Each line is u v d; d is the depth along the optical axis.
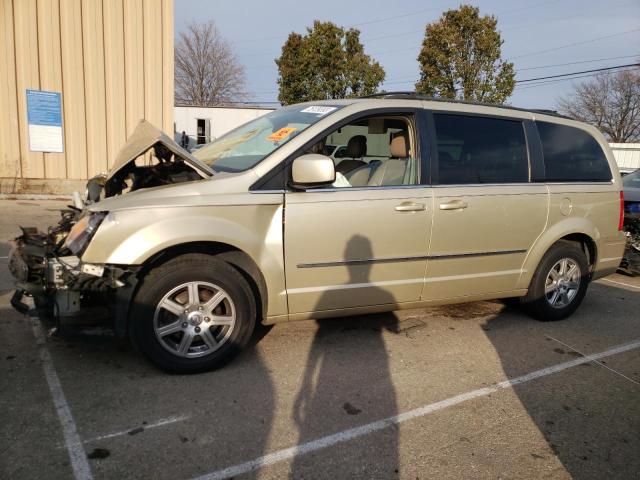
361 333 4.43
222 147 4.26
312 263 3.69
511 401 3.42
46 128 11.30
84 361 3.58
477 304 5.46
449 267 4.23
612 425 3.19
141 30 11.73
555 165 4.82
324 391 3.38
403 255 3.99
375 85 26.91
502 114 4.61
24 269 3.47
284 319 3.75
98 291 3.30
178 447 2.70
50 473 2.44
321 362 3.81
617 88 46.19
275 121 4.28
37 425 2.81
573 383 3.74
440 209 4.08
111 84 11.68
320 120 3.85
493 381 3.70
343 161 4.23
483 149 4.42
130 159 3.48
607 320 5.24
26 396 3.10
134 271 3.24
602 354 4.32
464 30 21.69
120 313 3.27
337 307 3.87
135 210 3.22
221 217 3.39
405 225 3.95
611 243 5.24
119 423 2.87
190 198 3.34
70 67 11.29
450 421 3.13
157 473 2.49
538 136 4.76
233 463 2.60
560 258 4.89
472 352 4.18
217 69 50.94
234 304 3.50
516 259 4.61
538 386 3.66
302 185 3.61
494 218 4.36
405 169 4.13
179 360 3.42
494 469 2.69
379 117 4.05
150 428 2.84
